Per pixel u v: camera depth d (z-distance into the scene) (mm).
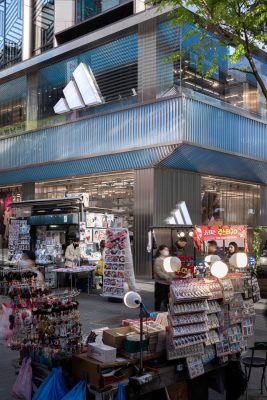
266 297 11656
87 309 10695
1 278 5664
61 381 4102
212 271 4777
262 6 8883
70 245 13805
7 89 24469
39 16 25734
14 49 26750
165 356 4438
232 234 11180
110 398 3916
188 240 16938
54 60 21656
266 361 5113
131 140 17719
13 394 4652
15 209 16297
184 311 4359
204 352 4613
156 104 17000
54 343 4379
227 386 5047
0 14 27938
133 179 18203
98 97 19281
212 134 17422
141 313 4199
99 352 4098
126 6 20922
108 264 11859
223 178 20266
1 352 6992
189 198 18453
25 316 4762
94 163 19312
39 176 22547
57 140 20812
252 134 19469
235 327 4961
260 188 22328
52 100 21719
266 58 19781
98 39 19500
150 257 17047
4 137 23781
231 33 10008
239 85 18938
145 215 17297
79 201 13938
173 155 16672
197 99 16859
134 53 18438
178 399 4551
